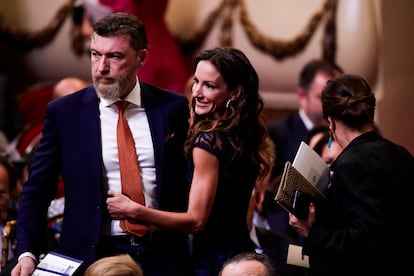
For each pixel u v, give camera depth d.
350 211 10.73
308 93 17.59
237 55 11.24
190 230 11.00
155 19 20.17
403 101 23.03
